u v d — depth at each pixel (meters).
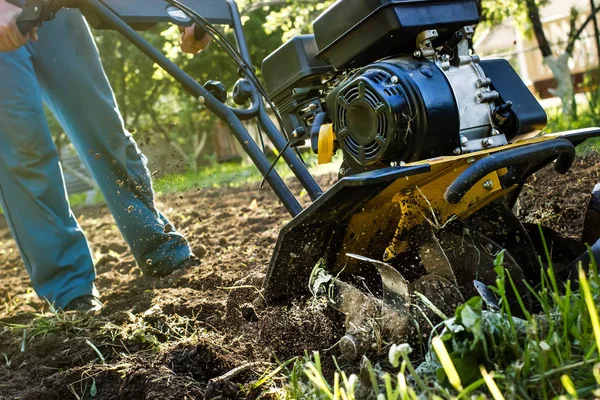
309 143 3.79
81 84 4.57
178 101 20.66
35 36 4.00
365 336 2.64
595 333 2.08
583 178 4.84
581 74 11.05
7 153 4.31
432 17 2.90
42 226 4.38
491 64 3.05
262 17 15.56
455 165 2.81
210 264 4.74
